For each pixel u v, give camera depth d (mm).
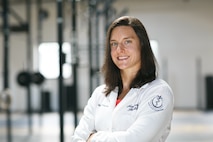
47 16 9391
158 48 9367
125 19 1295
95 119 1339
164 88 1232
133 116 1223
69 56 3891
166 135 1294
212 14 9141
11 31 8711
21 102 9562
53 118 7766
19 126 6418
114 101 1314
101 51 6578
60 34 2391
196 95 9188
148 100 1212
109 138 1175
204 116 7523
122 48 1266
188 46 9250
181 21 9266
